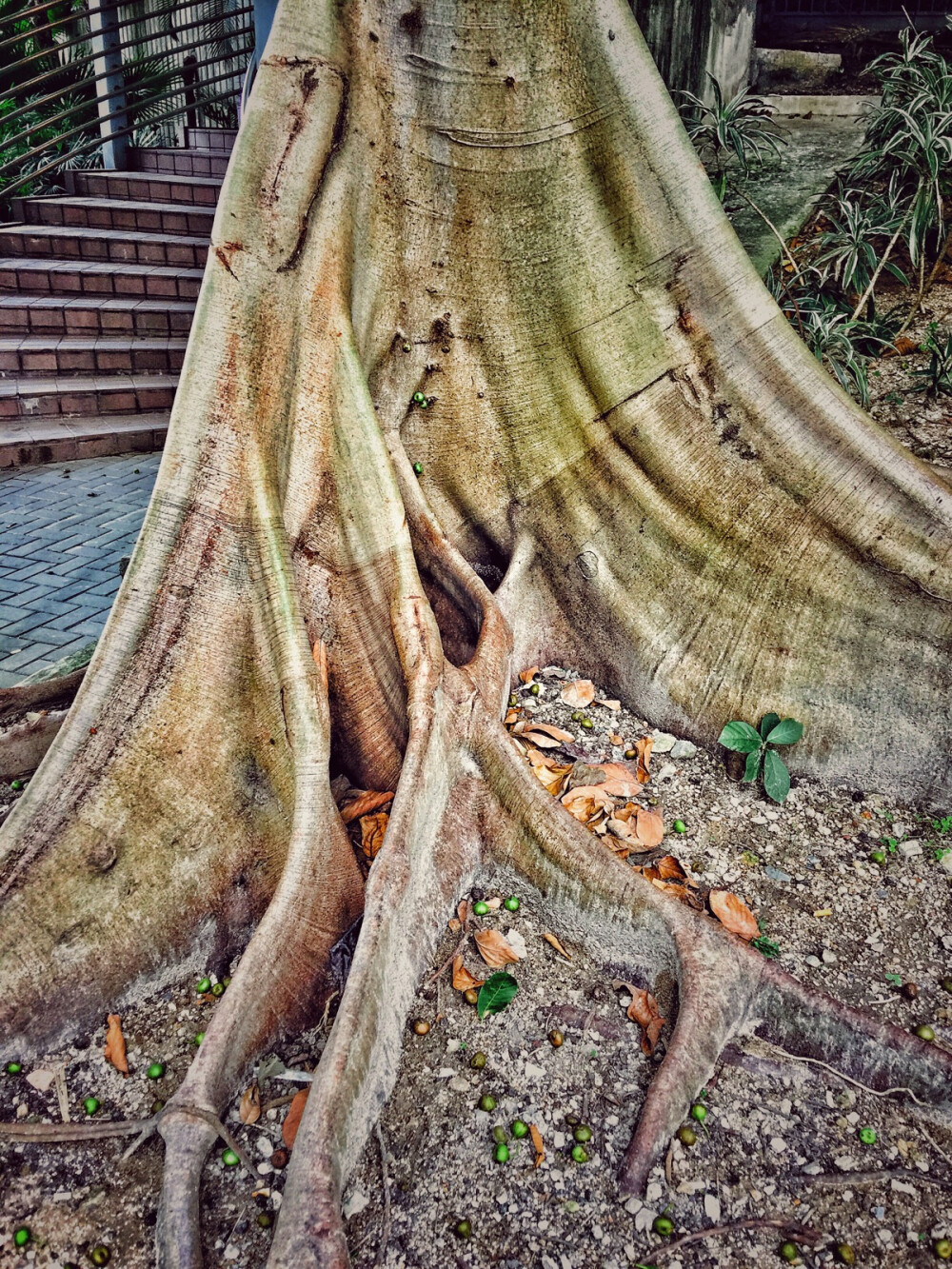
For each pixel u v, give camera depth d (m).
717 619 3.77
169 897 3.01
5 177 10.37
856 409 3.64
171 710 3.02
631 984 2.89
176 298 8.59
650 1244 2.28
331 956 2.91
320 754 2.97
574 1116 2.55
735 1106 2.57
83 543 6.15
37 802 2.88
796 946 3.04
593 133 3.35
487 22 3.13
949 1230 2.31
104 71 9.53
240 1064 2.58
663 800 3.60
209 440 3.01
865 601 3.62
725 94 7.61
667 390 3.68
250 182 3.04
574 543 3.87
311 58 3.07
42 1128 2.54
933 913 3.17
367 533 3.27
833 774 3.69
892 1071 2.60
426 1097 2.59
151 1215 2.38
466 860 3.12
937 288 6.04
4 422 7.75
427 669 3.14
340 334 3.18
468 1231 2.29
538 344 3.62
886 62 7.69
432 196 3.38
